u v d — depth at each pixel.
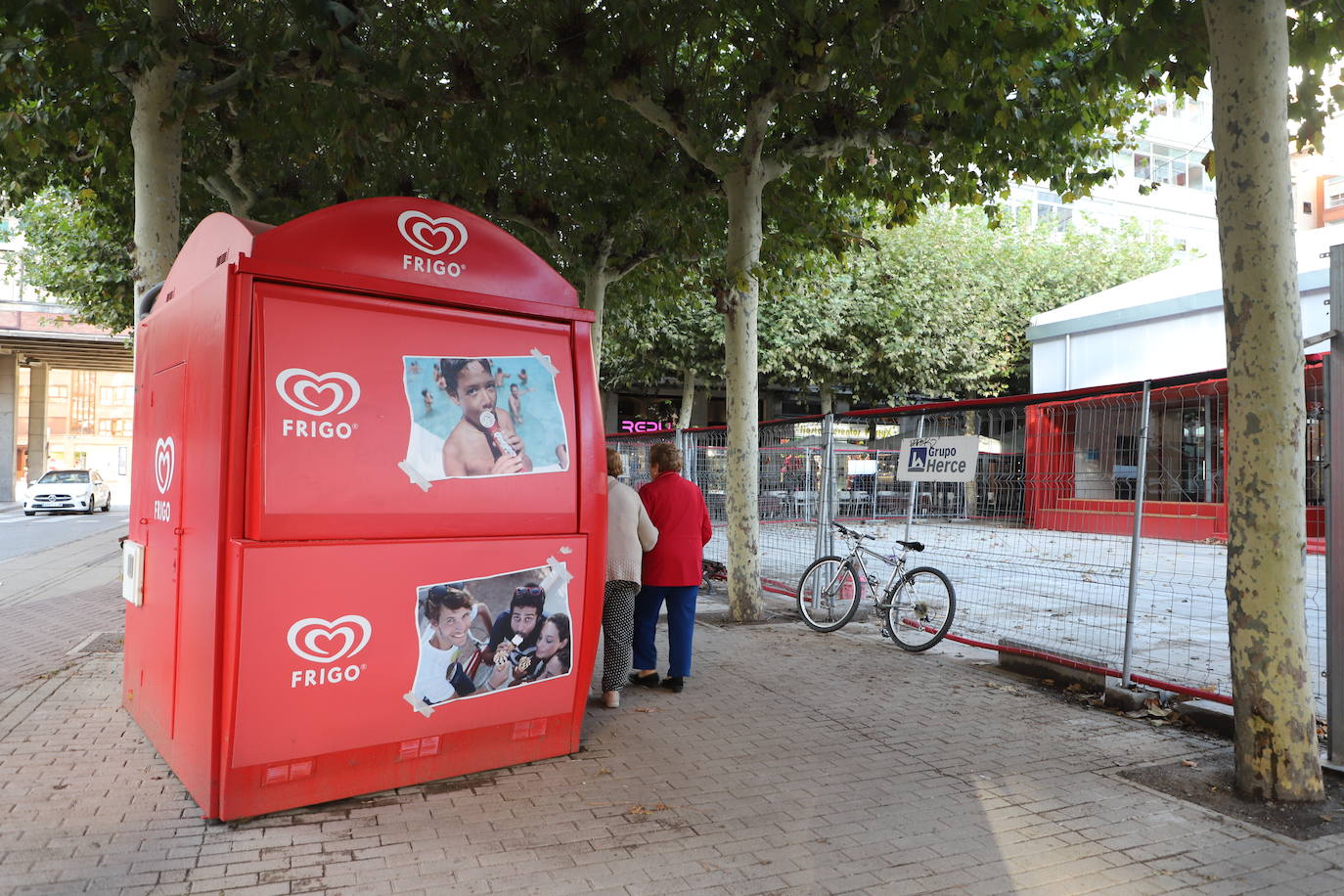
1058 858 3.43
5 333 30.81
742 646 7.32
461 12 7.30
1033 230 26.56
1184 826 3.73
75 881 3.08
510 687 4.28
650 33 7.04
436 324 4.08
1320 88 5.52
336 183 11.08
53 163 9.84
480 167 8.85
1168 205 35.00
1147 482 5.89
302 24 6.62
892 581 7.49
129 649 5.08
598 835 3.57
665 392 30.97
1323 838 3.61
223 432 3.54
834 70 7.89
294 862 3.27
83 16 6.08
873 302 21.61
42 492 28.94
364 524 3.79
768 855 3.42
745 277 8.12
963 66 6.55
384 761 3.95
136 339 5.22
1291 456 3.91
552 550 4.38
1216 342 17.00
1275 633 3.94
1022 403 6.81
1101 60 5.73
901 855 3.44
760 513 10.48
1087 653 6.91
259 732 3.59
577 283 12.89
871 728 5.08
